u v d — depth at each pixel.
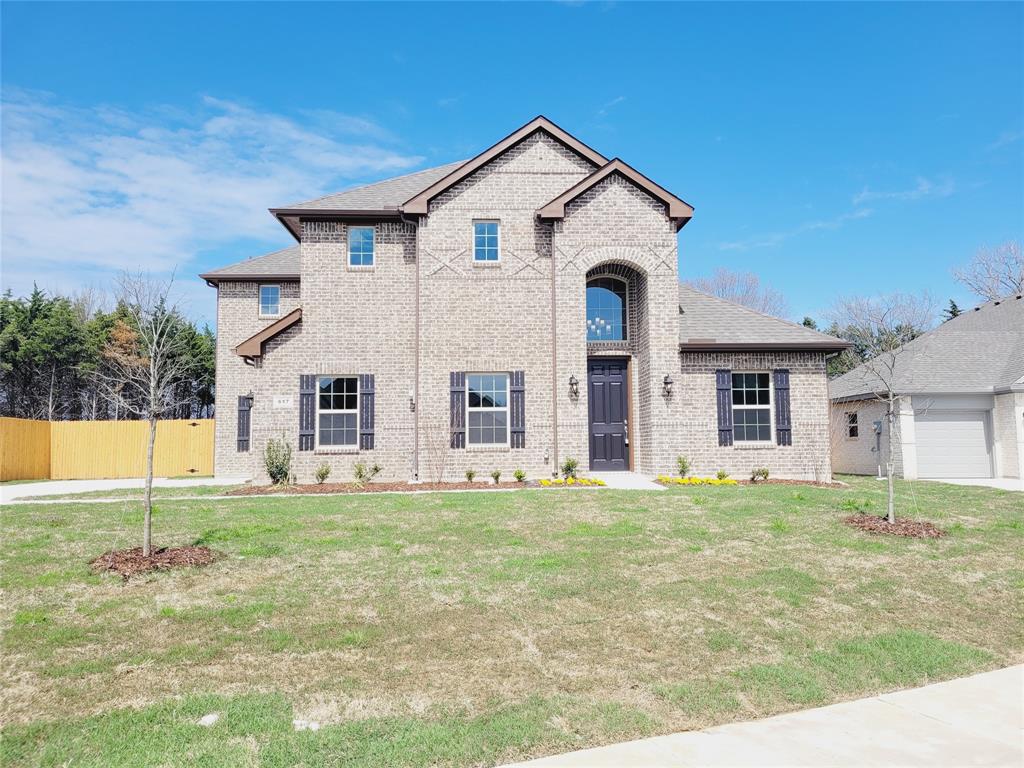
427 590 7.03
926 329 31.94
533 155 17.66
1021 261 39.81
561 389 16.97
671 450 16.91
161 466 25.25
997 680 5.25
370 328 17.30
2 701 4.55
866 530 9.90
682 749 4.02
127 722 4.24
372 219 17.56
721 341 17.17
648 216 17.31
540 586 7.19
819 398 17.44
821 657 5.54
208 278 22.86
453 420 16.91
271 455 16.38
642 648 5.66
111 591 6.91
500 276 17.28
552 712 4.46
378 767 3.77
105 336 40.19
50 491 16.89
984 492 15.10
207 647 5.53
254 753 3.89
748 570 7.92
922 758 3.93
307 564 7.98
